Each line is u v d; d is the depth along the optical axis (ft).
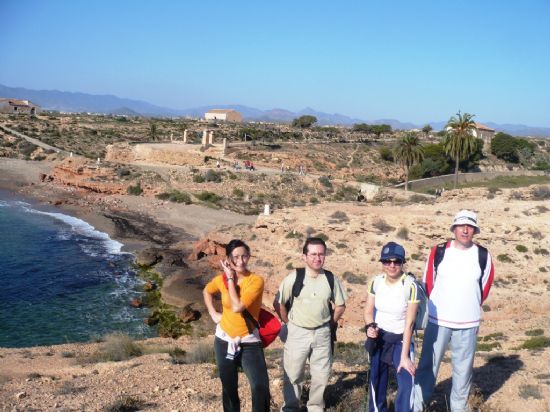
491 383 31.96
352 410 27.66
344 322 96.63
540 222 108.58
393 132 522.88
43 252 166.81
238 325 23.29
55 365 63.52
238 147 358.23
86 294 124.98
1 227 202.39
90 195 276.82
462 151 228.43
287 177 281.95
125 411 30.58
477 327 24.61
